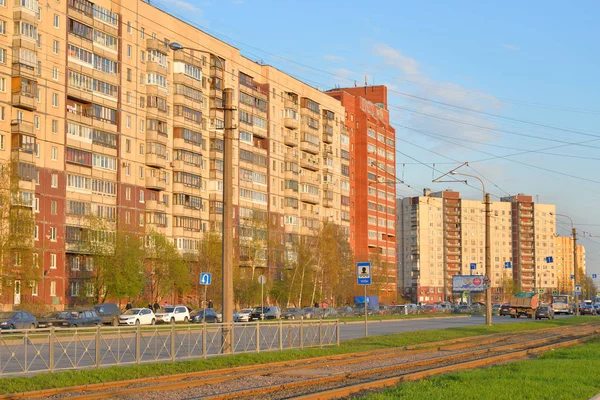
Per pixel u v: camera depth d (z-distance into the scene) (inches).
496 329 2192.4
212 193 4151.1
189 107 3951.8
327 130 5305.1
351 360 1193.4
